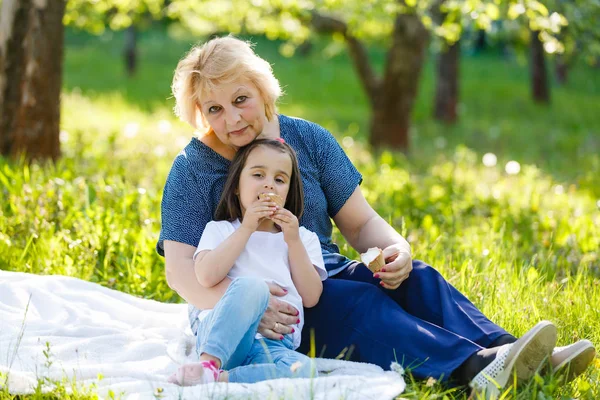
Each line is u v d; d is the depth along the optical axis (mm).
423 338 3879
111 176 9078
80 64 30953
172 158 11352
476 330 3895
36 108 9703
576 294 5195
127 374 3889
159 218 6941
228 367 3842
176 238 4172
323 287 4141
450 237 7328
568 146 18797
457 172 12008
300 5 12703
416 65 15453
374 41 16922
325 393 3361
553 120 24812
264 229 4137
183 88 4199
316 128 4516
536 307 4902
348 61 37406
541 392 3551
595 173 13609
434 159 14500
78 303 4902
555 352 3697
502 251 6438
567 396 3697
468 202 9039
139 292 5617
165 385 3605
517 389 3662
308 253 4148
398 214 8180
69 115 16172
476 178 11570
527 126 22922
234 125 4066
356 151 13641
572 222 8203
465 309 4016
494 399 3516
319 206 4383
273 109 4242
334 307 4078
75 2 13219
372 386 3637
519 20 10242
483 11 9398
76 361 4133
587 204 10000
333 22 14898
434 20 14820
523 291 5234
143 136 13445
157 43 39469
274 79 4180
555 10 9844
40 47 9664
